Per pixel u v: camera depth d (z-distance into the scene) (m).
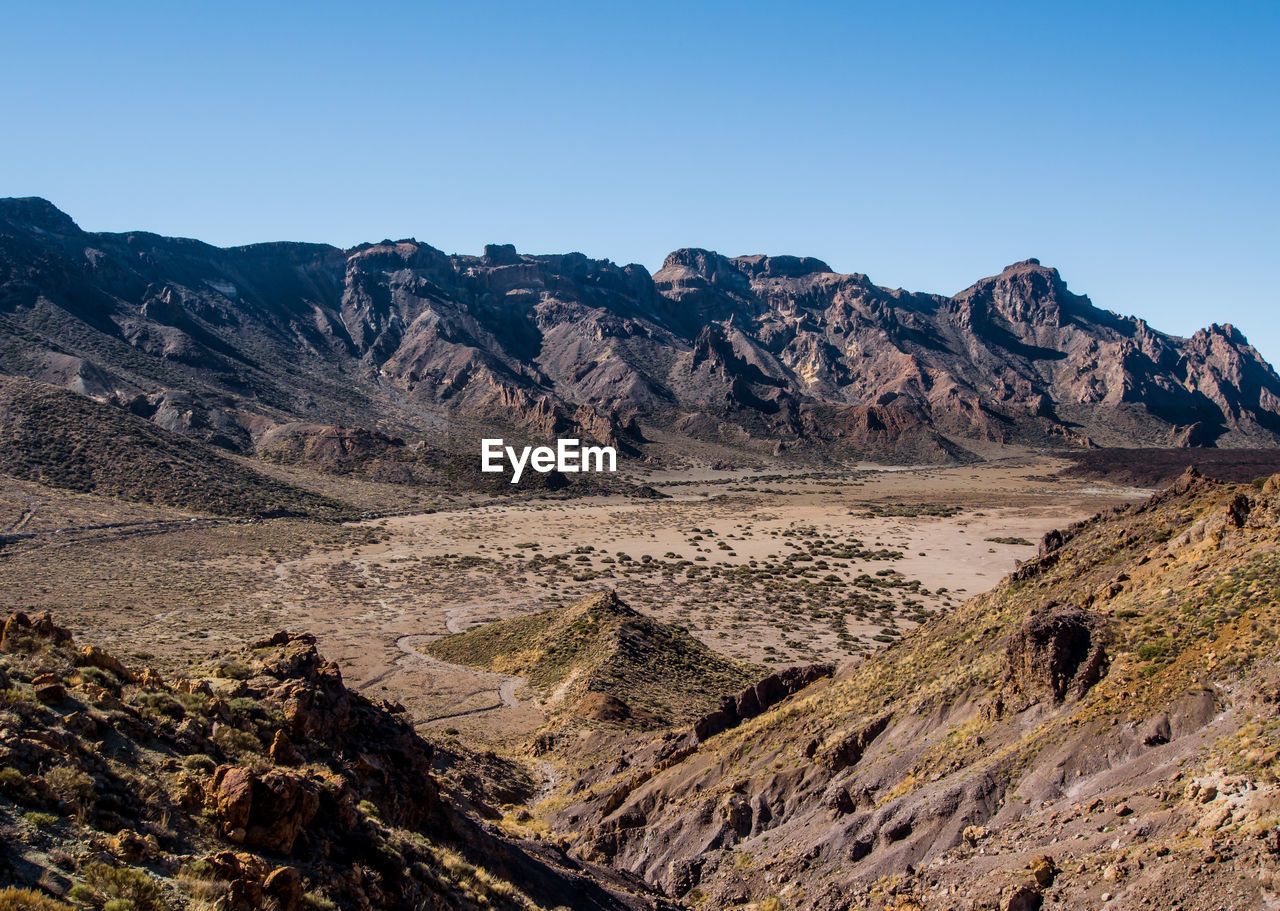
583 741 56.88
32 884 12.95
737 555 153.25
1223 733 25.78
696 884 33.25
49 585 101.69
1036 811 27.38
